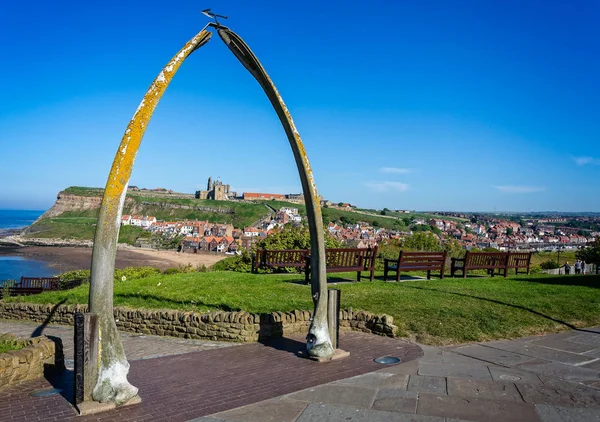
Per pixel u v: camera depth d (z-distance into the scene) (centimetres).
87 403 552
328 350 754
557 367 687
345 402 553
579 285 1439
